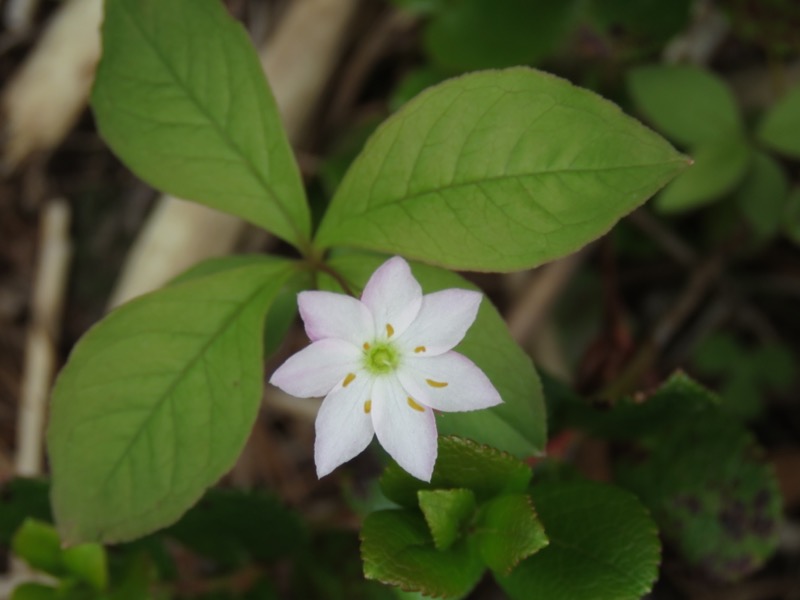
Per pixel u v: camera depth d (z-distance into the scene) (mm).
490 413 74
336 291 78
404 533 71
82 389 73
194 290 76
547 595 76
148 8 77
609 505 78
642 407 92
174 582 101
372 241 75
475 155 70
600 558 76
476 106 69
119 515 73
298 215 80
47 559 90
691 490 96
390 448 69
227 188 80
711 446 95
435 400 69
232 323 76
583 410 95
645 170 67
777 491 93
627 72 113
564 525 79
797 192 114
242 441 73
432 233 72
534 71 67
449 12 116
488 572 118
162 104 78
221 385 75
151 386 74
